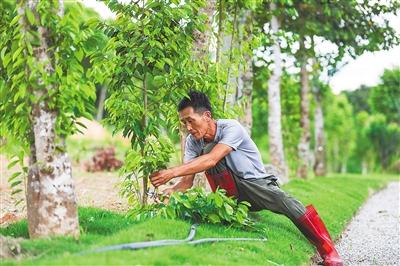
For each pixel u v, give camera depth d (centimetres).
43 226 434
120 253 377
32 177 441
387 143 3838
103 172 1427
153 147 527
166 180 497
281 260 494
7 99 455
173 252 397
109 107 546
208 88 607
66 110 439
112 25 546
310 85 2098
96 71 475
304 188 1128
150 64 560
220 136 536
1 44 459
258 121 2095
